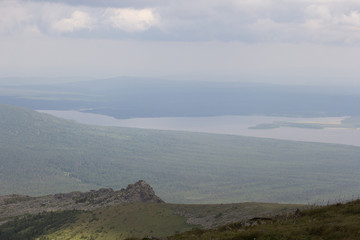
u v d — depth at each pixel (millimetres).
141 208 146125
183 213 131250
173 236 45250
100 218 147125
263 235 37219
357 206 39969
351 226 35312
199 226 115000
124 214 143500
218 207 126812
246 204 120562
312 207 45969
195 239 41250
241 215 108250
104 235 128125
